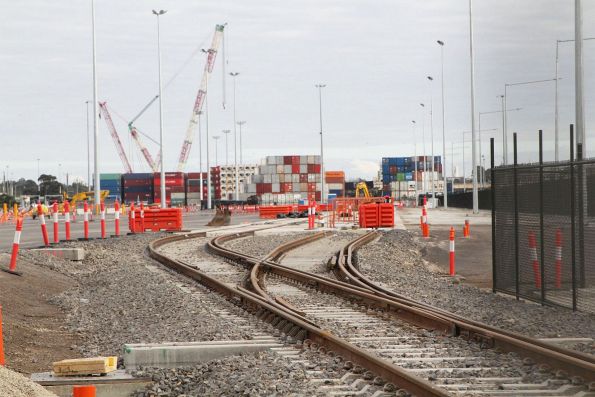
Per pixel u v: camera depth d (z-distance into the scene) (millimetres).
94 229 102562
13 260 42000
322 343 23219
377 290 37312
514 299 35812
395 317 29703
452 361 21000
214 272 49031
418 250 67875
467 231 78938
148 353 21953
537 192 35406
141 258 59312
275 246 72562
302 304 34250
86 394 14992
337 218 132750
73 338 27281
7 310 31062
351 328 27281
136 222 97562
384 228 103688
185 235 86188
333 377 19406
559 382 18125
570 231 34156
